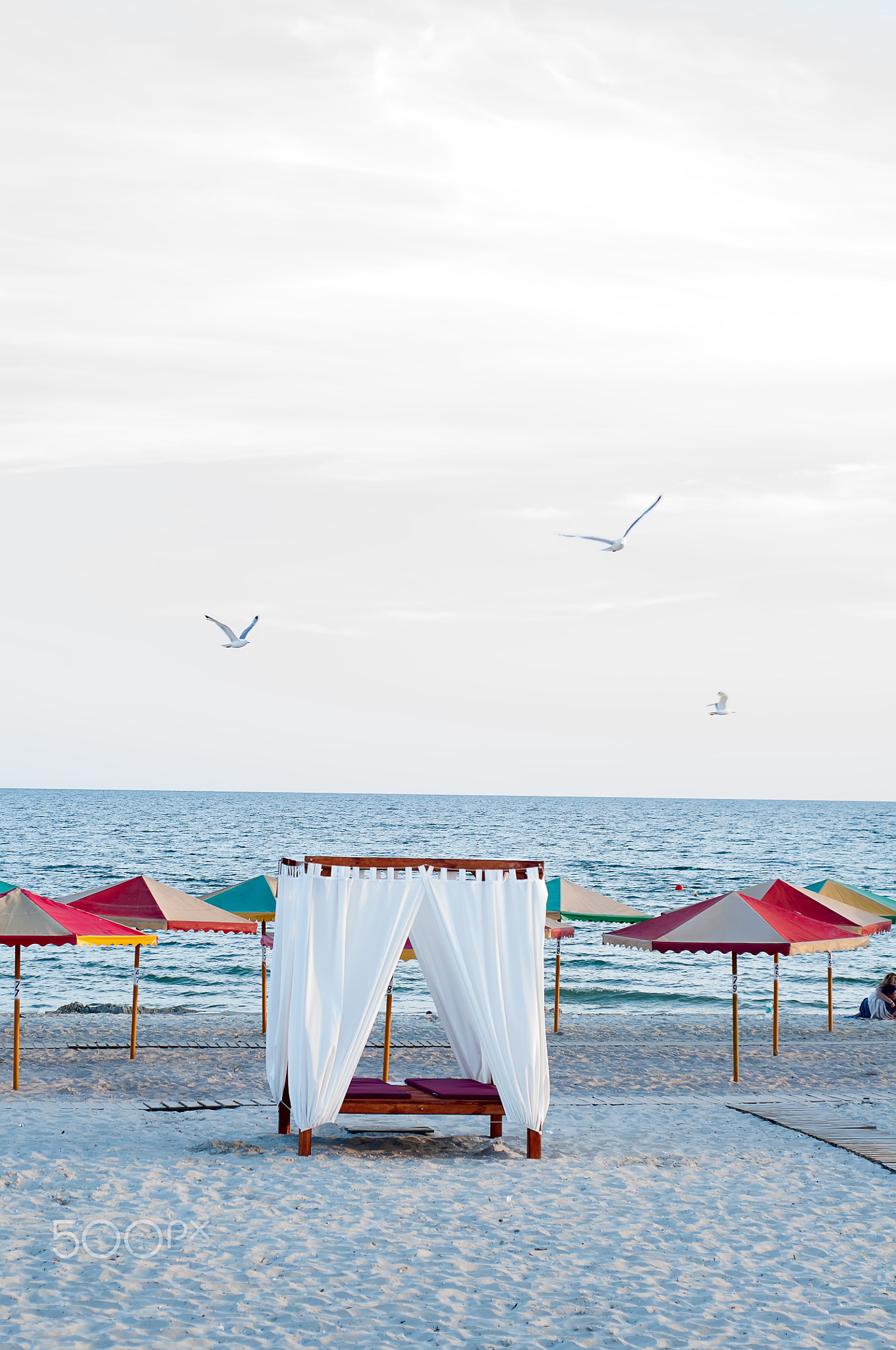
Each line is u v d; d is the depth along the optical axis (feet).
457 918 36.24
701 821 570.87
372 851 285.43
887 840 384.47
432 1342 21.02
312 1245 26.40
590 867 246.88
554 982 104.37
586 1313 22.68
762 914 50.24
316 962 35.68
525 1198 31.09
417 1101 35.88
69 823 418.72
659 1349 20.98
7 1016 71.97
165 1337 20.77
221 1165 33.73
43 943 43.73
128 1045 59.72
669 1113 44.91
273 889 62.75
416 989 97.86
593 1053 61.77
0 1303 22.16
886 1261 26.30
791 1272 25.45
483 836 373.81
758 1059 60.49
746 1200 31.40
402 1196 30.81
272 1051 38.52
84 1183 31.19
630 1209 30.22
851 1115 44.06
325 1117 35.09
